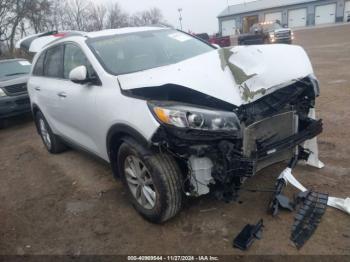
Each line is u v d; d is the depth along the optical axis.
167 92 3.04
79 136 4.29
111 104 3.26
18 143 6.74
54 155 5.63
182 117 2.69
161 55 4.05
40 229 3.53
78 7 36.88
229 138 2.77
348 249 2.72
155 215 3.15
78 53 4.06
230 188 2.89
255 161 2.82
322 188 3.57
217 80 2.96
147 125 2.83
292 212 3.22
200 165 2.84
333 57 13.70
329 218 3.09
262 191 3.41
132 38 4.20
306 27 52.38
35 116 5.78
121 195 3.96
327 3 55.34
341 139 4.76
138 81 3.18
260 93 2.94
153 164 2.94
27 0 25.17
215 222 3.20
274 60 3.26
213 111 2.76
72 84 4.11
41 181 4.69
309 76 3.46
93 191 4.15
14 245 3.32
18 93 7.92
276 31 21.61
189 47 4.36
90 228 3.42
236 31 62.22
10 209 4.03
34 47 7.90
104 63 3.65
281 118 3.16
